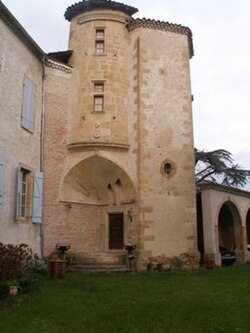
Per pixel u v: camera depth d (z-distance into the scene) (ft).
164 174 53.06
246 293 31.50
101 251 54.13
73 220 52.70
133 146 53.62
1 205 39.75
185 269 50.96
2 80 41.78
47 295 31.04
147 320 25.04
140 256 49.67
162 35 57.52
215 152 96.84
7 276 30.76
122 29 57.72
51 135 52.29
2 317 24.57
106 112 54.03
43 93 52.29
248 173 95.40
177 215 52.49
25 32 45.88
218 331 22.41
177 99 56.24
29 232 45.85
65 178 52.44
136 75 55.31
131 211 52.31
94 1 56.59
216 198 61.00
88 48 56.44
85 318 25.50
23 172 46.80
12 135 43.32
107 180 54.95
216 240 58.85
